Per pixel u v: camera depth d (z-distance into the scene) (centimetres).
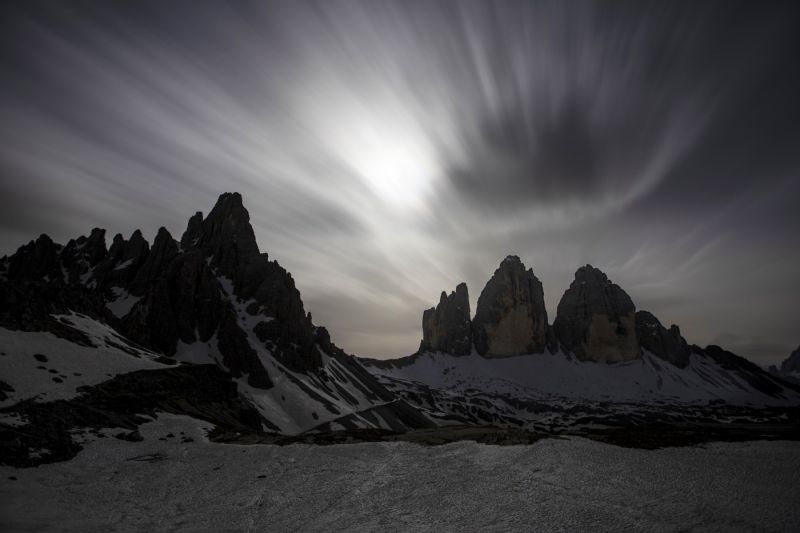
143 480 4369
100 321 10038
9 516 3219
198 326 15462
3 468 4172
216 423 7250
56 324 8138
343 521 3347
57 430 5150
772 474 3978
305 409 14062
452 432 6166
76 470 4491
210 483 4297
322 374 18425
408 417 18325
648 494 3534
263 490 4072
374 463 4675
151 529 3272
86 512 3544
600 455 4562
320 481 4228
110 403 6319
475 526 3105
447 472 4275
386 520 3316
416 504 3588
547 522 3075
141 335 13325
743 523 2967
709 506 3269
